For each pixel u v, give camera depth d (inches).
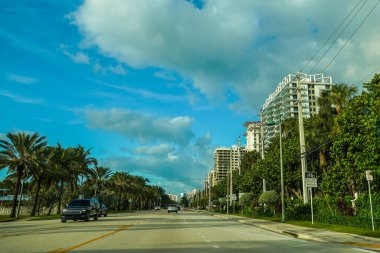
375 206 909.8
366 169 903.1
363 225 898.1
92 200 1416.1
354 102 1001.5
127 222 1269.7
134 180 4451.3
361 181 1066.7
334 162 1680.6
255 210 2049.7
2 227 1003.3
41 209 2746.1
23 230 871.7
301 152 1438.2
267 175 1790.1
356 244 608.4
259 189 2255.2
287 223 1187.9
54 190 2691.9
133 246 541.6
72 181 2436.0
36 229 908.0
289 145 1793.8
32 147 1934.1
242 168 3469.5
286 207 1596.9
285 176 1711.4
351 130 1011.3
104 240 623.5
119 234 755.4
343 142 1051.3
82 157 2586.1
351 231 813.2
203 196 7170.3
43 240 614.2
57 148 2285.9
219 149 5615.2
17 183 1891.0
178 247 539.5
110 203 3629.4
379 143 839.1
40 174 1959.9
